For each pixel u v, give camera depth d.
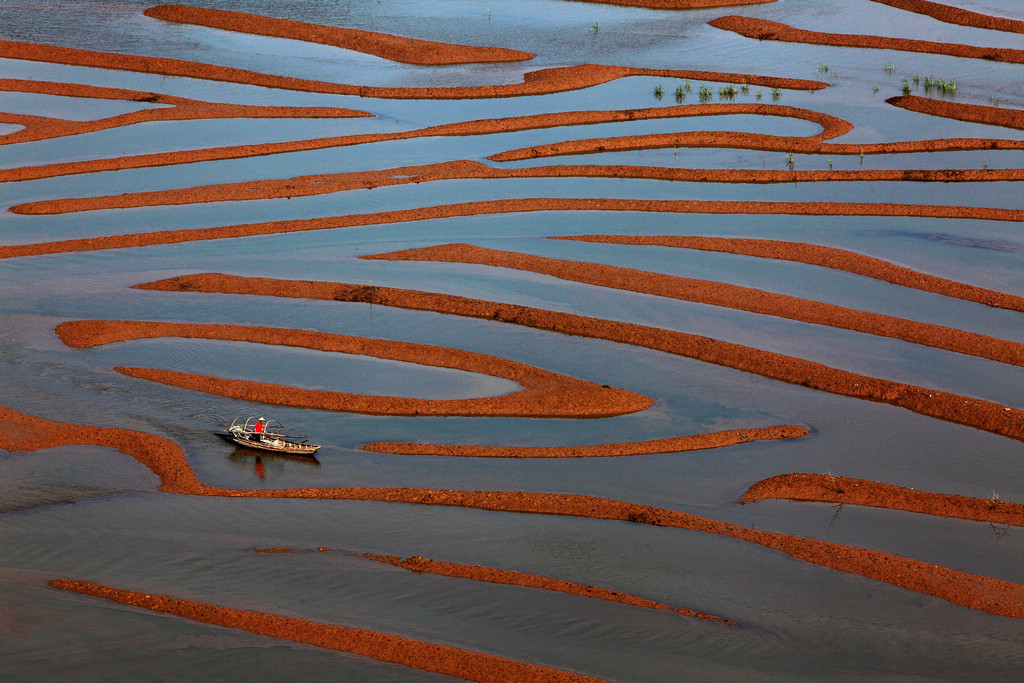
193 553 97.31
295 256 177.88
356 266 173.00
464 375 137.62
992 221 193.00
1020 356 141.75
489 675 81.19
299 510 106.31
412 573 94.81
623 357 143.75
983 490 111.69
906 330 149.12
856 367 140.12
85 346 144.25
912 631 87.44
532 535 102.12
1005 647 85.38
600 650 84.31
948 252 179.12
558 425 126.44
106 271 171.62
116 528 101.56
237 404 130.12
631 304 158.75
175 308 157.38
